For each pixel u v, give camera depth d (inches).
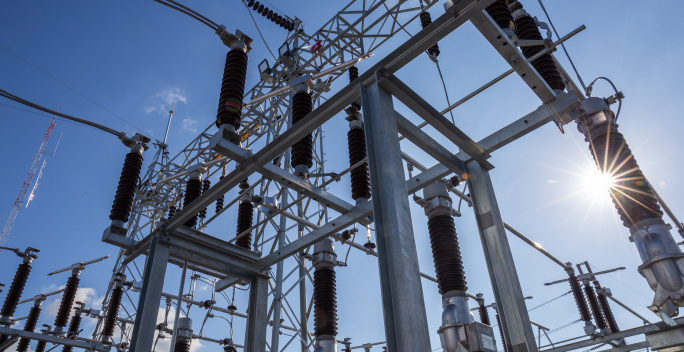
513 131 269.6
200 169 407.8
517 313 246.4
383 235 187.2
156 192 660.7
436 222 286.7
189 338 494.3
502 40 220.8
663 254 230.1
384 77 221.5
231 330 637.3
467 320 251.8
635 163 259.1
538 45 265.3
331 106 237.6
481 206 282.7
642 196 248.8
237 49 303.0
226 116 276.5
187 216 308.2
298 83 338.0
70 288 675.4
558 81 262.1
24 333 608.1
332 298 350.9
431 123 257.4
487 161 289.1
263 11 633.0
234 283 390.3
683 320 219.5
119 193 361.1
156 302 304.5
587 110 273.7
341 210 320.5
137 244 348.5
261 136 588.4
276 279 464.1
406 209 192.2
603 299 685.9
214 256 345.4
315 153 546.0
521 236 444.5
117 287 659.4
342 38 537.3
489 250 270.1
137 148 383.9
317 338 338.3
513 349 243.6
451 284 265.9
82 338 696.4
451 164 283.6
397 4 500.7
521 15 289.6
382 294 174.2
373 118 213.3
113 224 350.0
